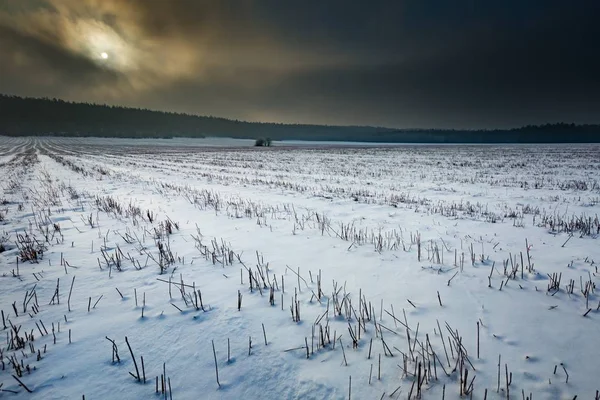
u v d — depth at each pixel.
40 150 59.94
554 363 2.49
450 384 2.28
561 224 6.99
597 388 2.23
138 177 18.86
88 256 5.14
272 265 4.70
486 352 2.62
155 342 2.80
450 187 14.42
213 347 2.69
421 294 3.70
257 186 14.87
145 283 4.08
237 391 2.25
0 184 14.98
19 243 5.80
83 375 2.38
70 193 11.77
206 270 4.52
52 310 3.36
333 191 13.07
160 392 2.23
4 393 2.19
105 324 3.09
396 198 11.09
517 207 9.64
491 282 4.02
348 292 3.77
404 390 2.23
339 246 5.60
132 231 6.68
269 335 2.90
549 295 3.65
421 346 2.58
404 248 5.46
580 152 47.75
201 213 8.54
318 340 2.80
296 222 7.48
